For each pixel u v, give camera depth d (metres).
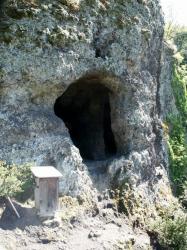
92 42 10.87
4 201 9.13
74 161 10.41
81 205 10.33
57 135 10.32
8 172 9.01
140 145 12.20
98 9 10.96
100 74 11.20
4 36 9.72
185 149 15.08
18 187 8.95
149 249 10.49
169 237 10.92
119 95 11.84
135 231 10.91
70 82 10.58
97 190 11.07
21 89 9.94
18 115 9.89
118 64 11.42
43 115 10.23
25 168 9.38
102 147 12.70
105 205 10.96
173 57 15.70
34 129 9.99
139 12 11.98
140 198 11.66
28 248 8.61
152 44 12.69
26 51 9.86
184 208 12.93
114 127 12.16
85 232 9.80
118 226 10.64
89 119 13.07
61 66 10.23
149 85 12.66
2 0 10.09
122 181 11.50
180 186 14.37
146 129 12.43
